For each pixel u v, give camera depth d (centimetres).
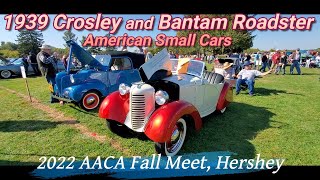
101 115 377
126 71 644
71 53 588
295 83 1025
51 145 374
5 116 528
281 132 428
